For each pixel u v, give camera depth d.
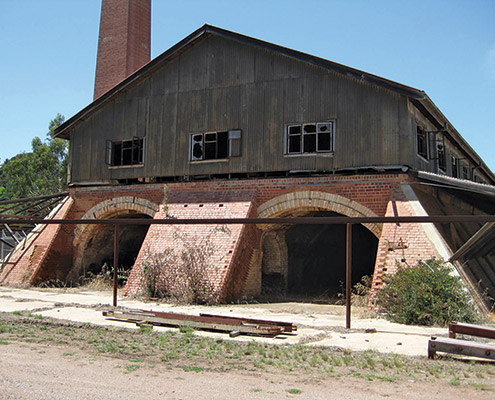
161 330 10.14
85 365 7.05
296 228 19.52
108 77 28.77
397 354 8.20
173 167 19.44
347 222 10.67
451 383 6.46
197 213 17.67
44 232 20.69
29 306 13.57
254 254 17.38
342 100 16.92
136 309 13.46
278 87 17.92
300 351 8.34
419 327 11.22
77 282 20.48
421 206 14.87
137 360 7.40
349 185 16.34
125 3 28.92
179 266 16.00
